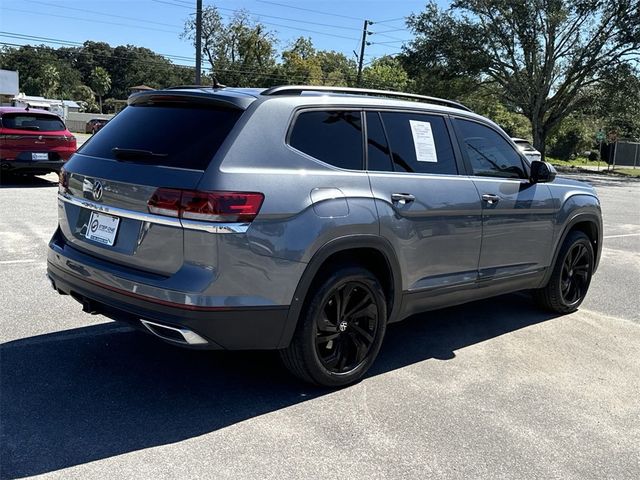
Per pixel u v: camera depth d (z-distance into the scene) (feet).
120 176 11.47
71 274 12.44
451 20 124.47
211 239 10.43
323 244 11.64
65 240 13.23
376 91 14.17
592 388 13.70
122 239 11.49
